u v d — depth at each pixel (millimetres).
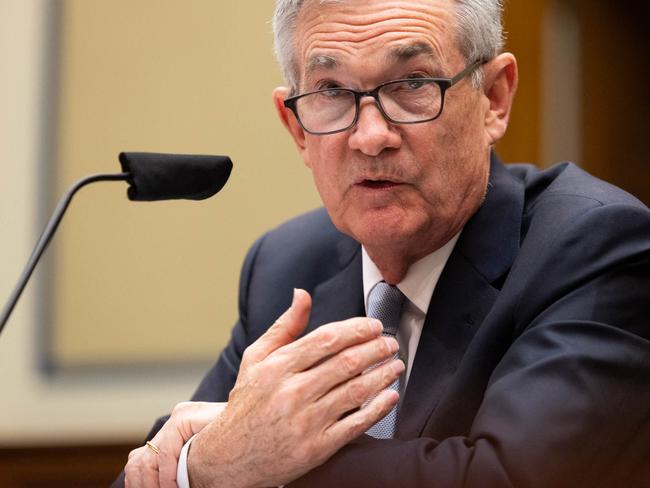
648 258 3736
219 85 8312
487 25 3928
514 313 3807
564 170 4348
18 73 8125
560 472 3250
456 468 3279
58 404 8125
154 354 8227
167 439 3746
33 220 8109
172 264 8273
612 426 3393
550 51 8734
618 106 8859
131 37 8250
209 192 3502
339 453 3420
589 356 3439
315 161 4004
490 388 3488
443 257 4145
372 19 3742
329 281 4566
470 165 3959
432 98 3771
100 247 8219
